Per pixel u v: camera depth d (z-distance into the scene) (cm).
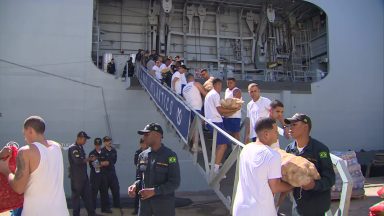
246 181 283
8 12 1227
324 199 330
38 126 331
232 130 628
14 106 1190
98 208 886
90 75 1262
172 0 1672
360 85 1566
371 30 1630
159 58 1078
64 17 1269
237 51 1733
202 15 1694
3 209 359
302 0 1580
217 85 601
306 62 1744
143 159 396
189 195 1137
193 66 1672
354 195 866
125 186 1219
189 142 640
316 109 1484
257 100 566
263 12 1711
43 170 316
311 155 335
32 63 1222
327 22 1580
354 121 1527
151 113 1277
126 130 1256
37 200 312
